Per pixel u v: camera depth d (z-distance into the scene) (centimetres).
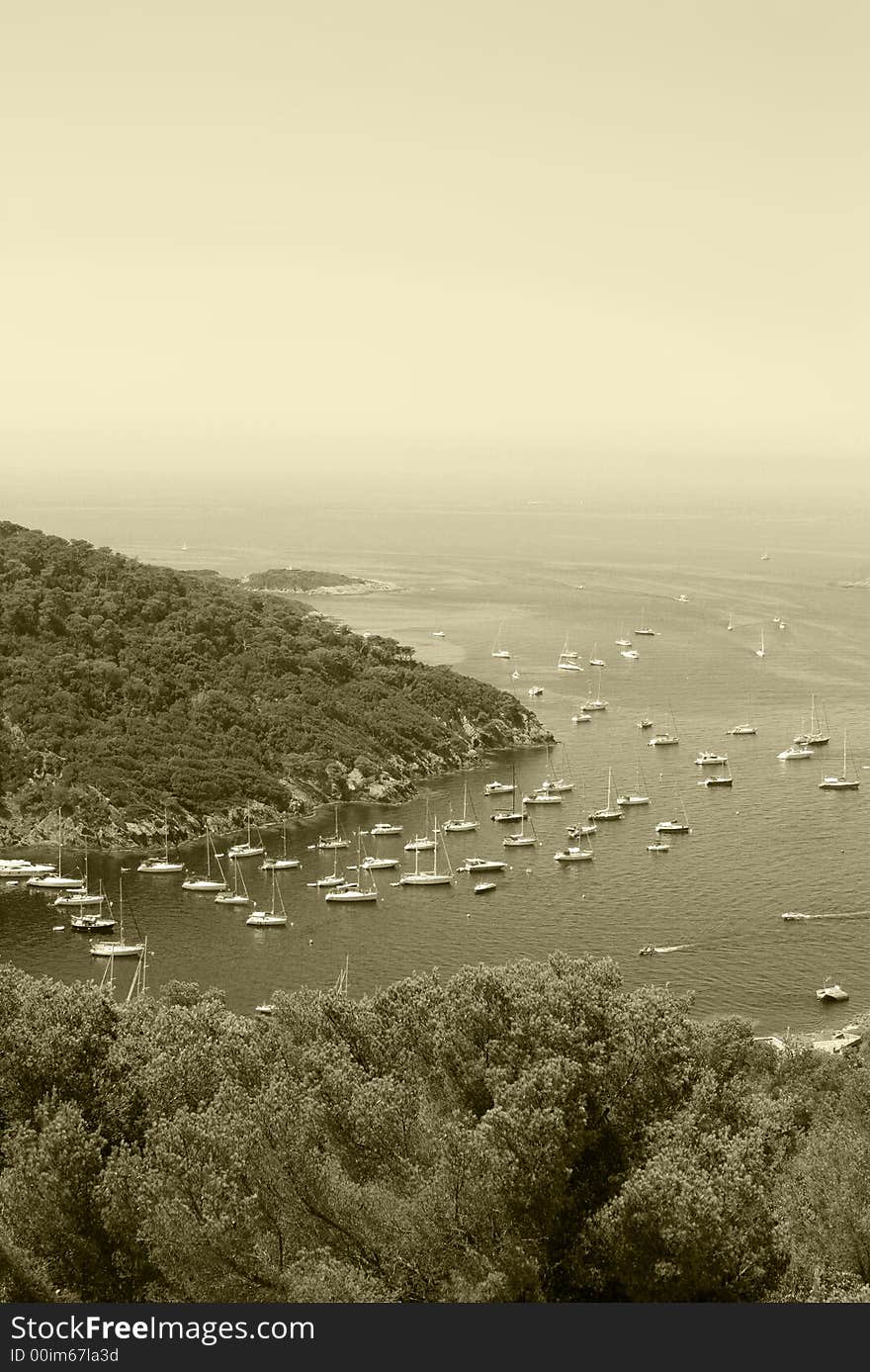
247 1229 5125
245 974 13900
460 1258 5081
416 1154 5519
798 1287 5434
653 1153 5459
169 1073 6169
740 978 13650
